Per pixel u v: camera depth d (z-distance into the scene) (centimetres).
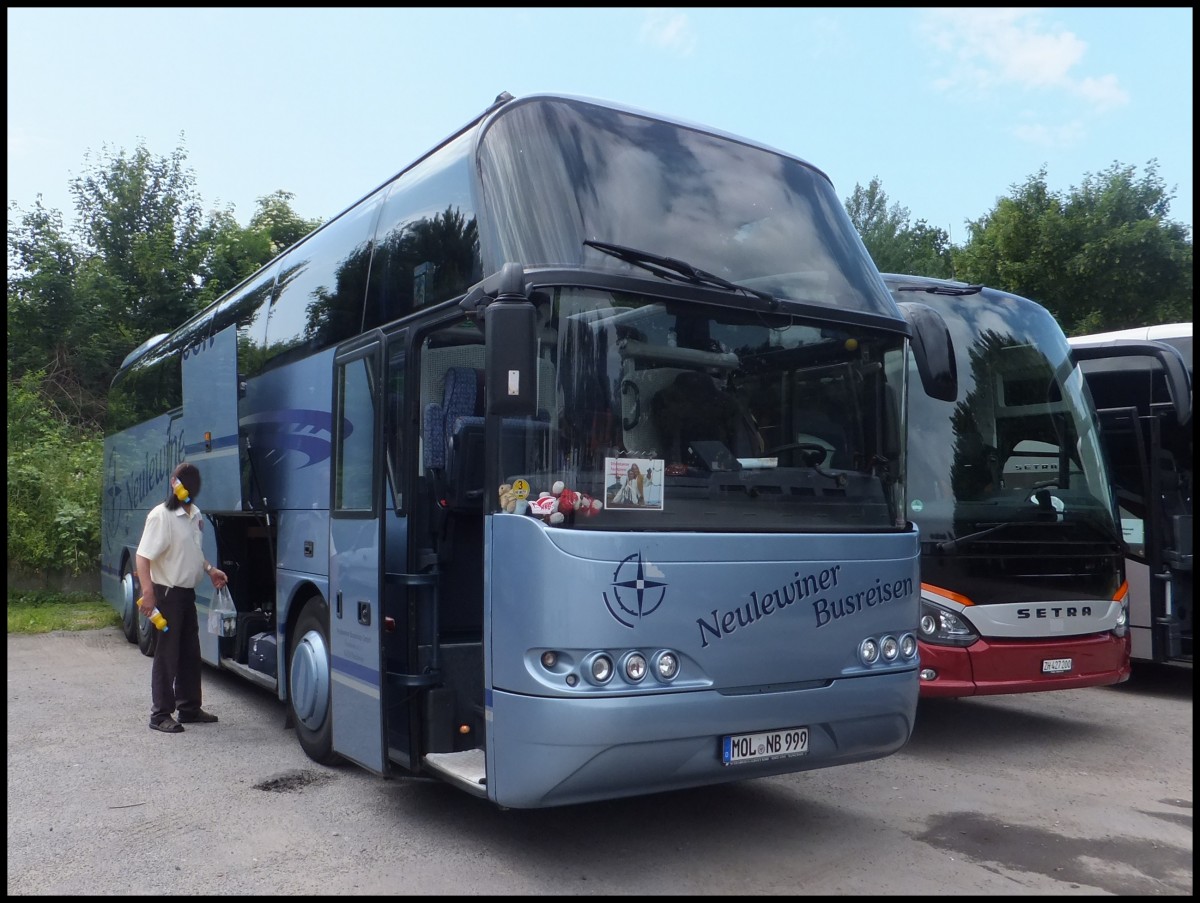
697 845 518
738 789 621
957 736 781
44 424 2025
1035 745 752
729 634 464
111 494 1355
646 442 466
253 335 856
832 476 518
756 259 524
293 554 709
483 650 470
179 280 2619
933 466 741
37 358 2339
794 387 514
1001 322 823
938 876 480
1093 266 2316
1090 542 774
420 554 566
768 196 552
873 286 565
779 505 496
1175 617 899
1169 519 909
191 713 795
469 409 578
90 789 614
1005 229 2456
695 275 488
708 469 479
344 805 580
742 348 501
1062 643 740
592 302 465
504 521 458
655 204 509
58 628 1356
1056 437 805
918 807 590
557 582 436
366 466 574
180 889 457
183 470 791
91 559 1670
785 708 476
